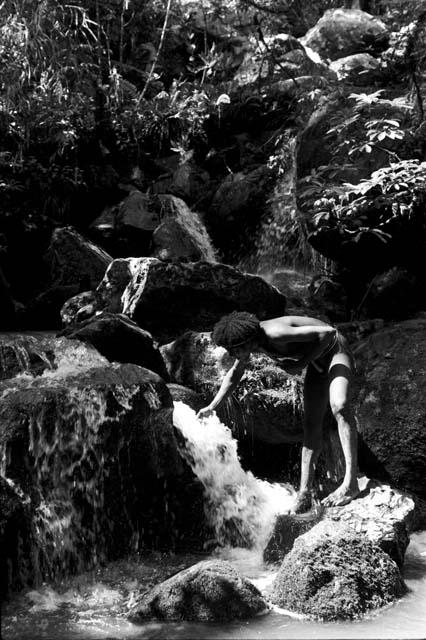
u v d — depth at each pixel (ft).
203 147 37.29
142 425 17.04
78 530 16.01
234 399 20.06
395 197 23.59
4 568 14.20
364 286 27.20
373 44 41.42
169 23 42.37
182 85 38.27
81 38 37.96
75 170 33.65
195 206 35.19
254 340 15.44
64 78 32.22
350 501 16.40
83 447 16.12
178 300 22.70
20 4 27.14
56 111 32.60
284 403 19.88
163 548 17.81
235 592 13.35
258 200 33.63
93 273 28.99
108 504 16.70
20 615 13.53
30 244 32.45
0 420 15.30
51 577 15.29
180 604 13.30
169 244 31.40
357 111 26.58
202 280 22.75
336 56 41.29
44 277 30.58
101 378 17.07
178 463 17.52
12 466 14.99
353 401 20.81
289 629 12.78
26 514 14.74
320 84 34.94
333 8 45.91
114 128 36.35
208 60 41.06
